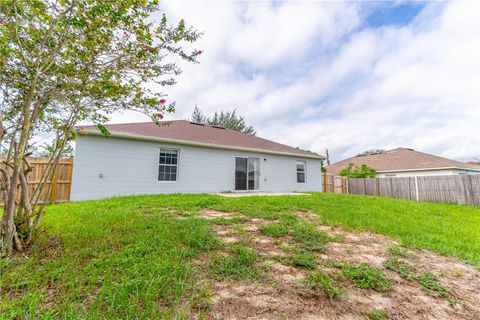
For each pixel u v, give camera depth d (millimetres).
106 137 8102
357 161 21078
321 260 2723
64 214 4703
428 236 4035
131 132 8586
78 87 2939
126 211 5004
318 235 3625
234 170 11180
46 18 2520
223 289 2000
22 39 2580
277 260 2648
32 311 1544
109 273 2100
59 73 2832
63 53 2820
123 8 2680
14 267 2252
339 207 6613
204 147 10367
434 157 16703
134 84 3250
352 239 3689
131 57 3053
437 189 10555
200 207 5898
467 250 3445
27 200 2881
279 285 2105
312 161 14445
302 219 4828
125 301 1697
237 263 2479
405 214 6172
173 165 9617
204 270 2309
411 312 1842
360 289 2129
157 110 3533
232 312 1695
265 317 1662
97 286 1953
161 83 3424
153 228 3643
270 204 6605
